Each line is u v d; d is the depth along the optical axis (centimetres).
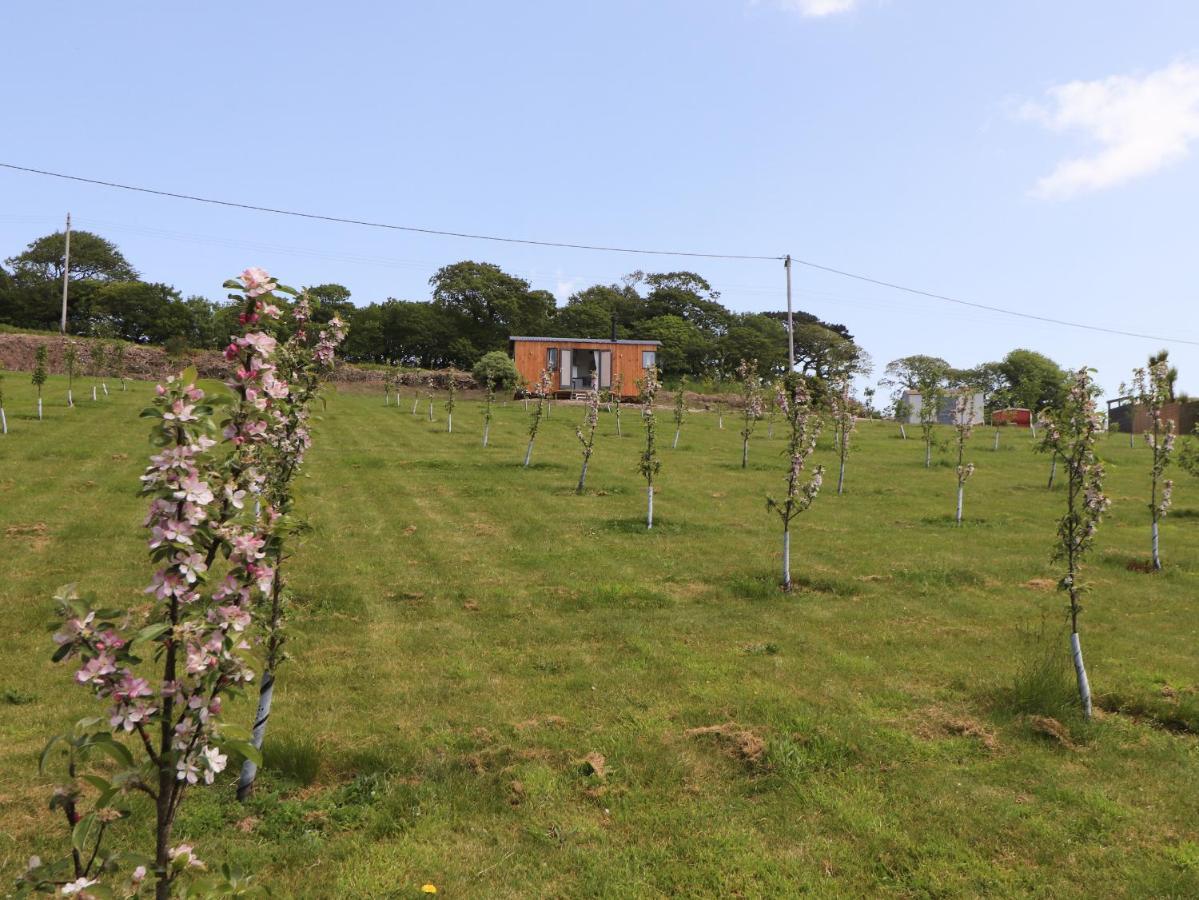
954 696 974
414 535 1841
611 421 4503
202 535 396
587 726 877
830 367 9469
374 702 941
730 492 2528
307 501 2133
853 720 887
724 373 8712
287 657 756
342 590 1390
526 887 596
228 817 681
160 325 7381
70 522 1767
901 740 845
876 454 3622
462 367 8212
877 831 672
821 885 603
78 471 2309
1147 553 1814
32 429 2966
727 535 1927
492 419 4328
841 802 719
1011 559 1723
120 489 2112
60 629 361
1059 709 920
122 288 7338
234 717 882
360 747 815
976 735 866
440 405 5034
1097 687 998
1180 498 2633
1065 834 672
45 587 1331
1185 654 1136
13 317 7762
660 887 600
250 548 398
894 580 1543
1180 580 1584
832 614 1326
